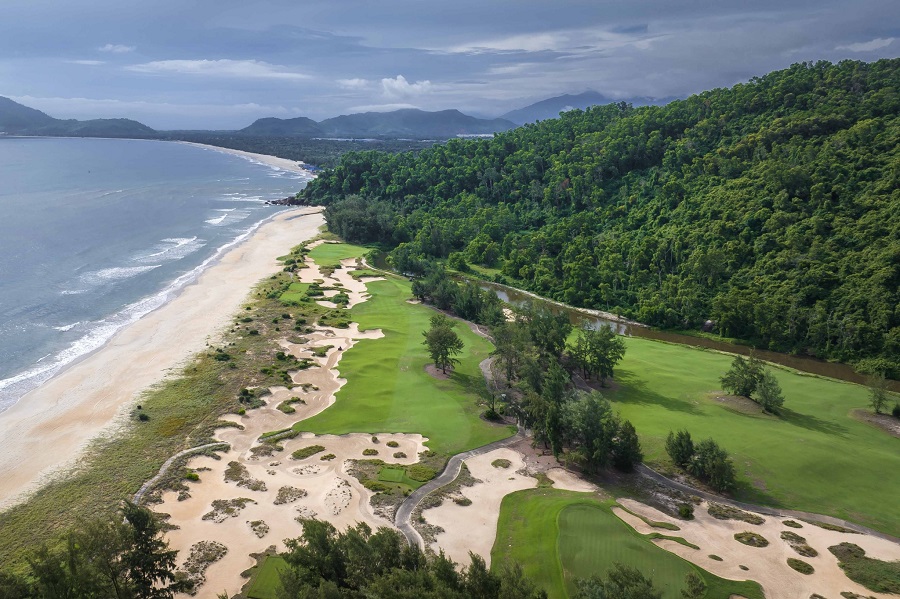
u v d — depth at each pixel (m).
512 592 44.62
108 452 79.50
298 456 80.50
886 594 57.16
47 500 68.94
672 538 64.50
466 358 119.19
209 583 56.53
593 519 67.00
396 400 98.69
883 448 88.06
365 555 50.41
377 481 75.12
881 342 121.06
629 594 44.91
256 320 134.50
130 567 49.84
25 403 92.75
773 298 136.25
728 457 82.75
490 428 90.88
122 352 113.75
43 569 45.41
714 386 108.94
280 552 60.94
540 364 107.88
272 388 101.00
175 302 144.50
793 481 78.12
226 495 71.12
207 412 91.69
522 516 68.62
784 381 113.81
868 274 129.25
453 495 72.81
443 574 47.88
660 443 86.88
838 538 66.56
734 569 59.75
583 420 79.81
